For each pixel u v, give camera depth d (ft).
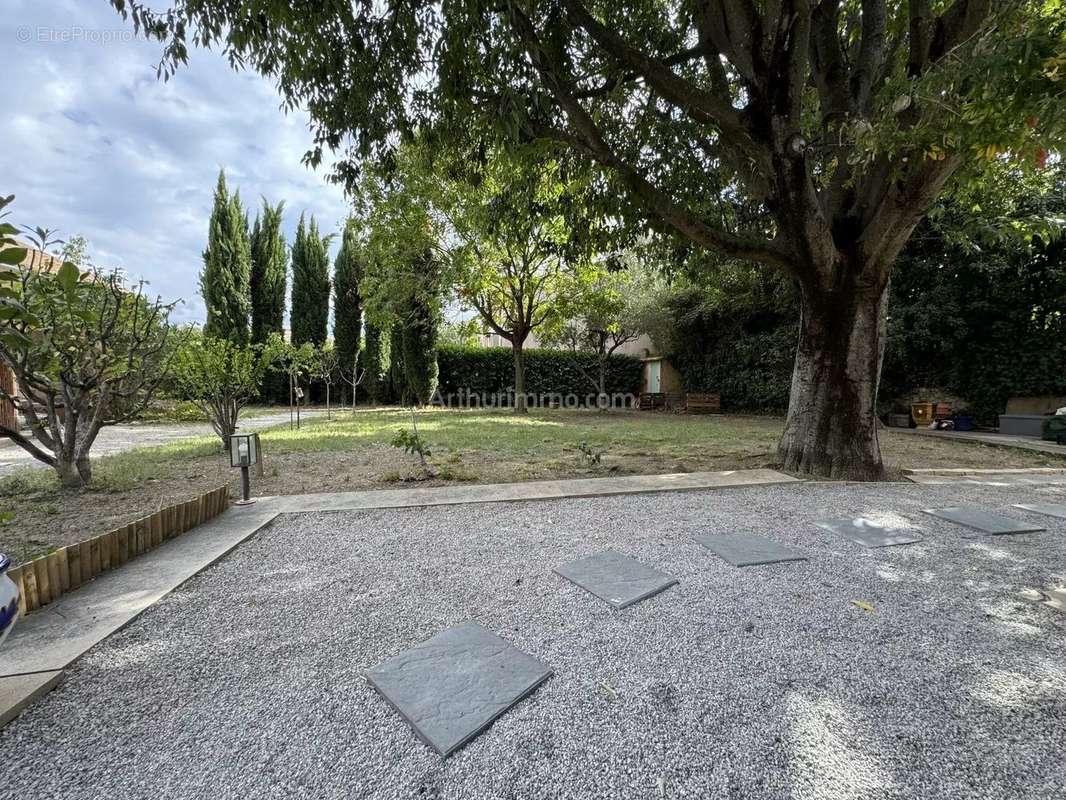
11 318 7.07
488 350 61.00
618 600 8.04
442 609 7.79
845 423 17.69
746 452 23.67
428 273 42.24
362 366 63.41
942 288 33.94
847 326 17.51
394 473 17.61
